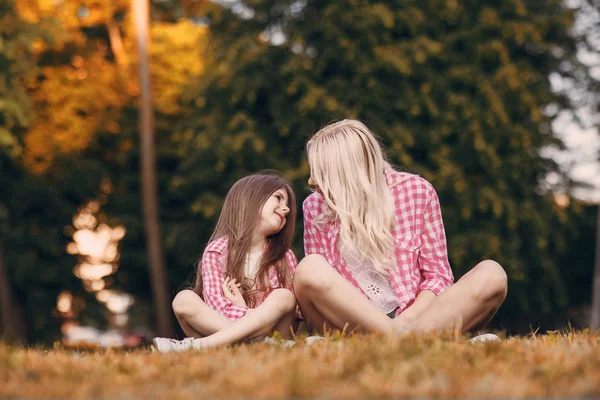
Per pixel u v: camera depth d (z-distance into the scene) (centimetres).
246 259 430
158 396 209
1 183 1880
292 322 367
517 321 1886
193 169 1706
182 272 1895
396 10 1628
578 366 244
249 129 1614
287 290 358
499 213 1562
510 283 1670
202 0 2064
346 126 404
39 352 346
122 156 1927
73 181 1903
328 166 398
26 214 1919
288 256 442
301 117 1585
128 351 351
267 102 1677
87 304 1930
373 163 397
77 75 1980
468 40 1652
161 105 1911
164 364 269
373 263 389
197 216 1794
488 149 1588
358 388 208
